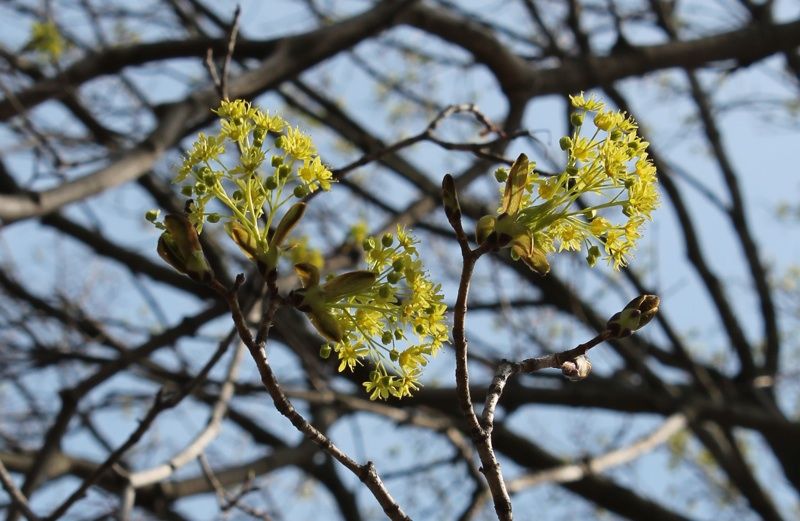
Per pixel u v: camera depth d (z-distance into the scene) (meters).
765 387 11.28
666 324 10.02
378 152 4.12
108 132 8.79
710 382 10.07
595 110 2.20
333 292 2.03
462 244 2.06
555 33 10.30
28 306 9.29
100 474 4.08
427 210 7.08
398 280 2.04
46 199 5.29
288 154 2.12
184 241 1.96
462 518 6.74
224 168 2.09
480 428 2.24
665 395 9.70
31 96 7.19
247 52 7.48
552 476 7.13
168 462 4.86
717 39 8.82
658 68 8.70
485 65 8.04
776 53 8.94
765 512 10.59
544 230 2.15
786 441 10.24
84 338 8.18
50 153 6.37
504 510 2.22
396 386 2.15
